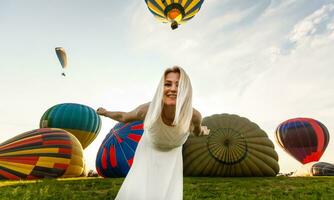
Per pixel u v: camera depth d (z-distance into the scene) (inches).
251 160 543.2
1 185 290.4
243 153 543.5
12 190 242.4
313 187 310.8
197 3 834.2
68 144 496.4
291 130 1108.5
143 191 83.5
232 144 546.3
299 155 1101.1
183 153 563.5
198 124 92.2
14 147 453.1
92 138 889.5
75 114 851.4
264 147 558.9
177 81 76.8
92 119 884.0
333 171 1027.3
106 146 536.7
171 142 83.7
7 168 428.1
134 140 522.0
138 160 88.7
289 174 646.5
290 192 284.7
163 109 77.7
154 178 85.1
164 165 86.4
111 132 560.7
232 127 562.6
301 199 249.0
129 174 87.7
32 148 459.2
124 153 510.6
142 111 86.7
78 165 500.7
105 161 523.2
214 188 308.5
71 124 837.2
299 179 426.0
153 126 79.0
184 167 559.8
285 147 1135.6
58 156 470.0
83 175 563.8
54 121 829.8
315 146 1070.4
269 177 510.9
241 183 353.1
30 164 443.5
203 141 553.3
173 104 76.3
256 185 333.7
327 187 309.0
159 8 848.9
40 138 476.4
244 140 552.4
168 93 76.7
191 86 77.7
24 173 434.6
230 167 538.3
